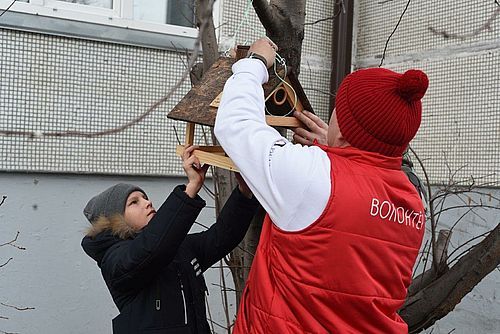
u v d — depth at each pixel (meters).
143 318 2.05
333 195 1.63
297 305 1.67
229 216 2.21
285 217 1.64
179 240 1.94
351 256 1.64
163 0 4.09
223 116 1.72
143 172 3.95
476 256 2.29
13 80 3.55
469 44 4.20
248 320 1.83
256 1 2.04
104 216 2.19
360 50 4.97
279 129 2.31
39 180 3.63
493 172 4.00
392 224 1.71
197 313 2.15
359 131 1.72
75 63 3.74
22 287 3.57
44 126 3.64
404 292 1.81
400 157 1.79
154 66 3.99
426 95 4.47
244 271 2.39
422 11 4.51
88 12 3.82
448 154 4.30
